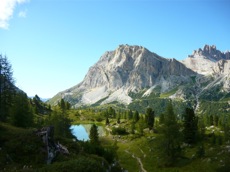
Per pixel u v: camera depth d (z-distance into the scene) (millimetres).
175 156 81000
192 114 95875
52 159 42562
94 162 42938
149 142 106625
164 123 84562
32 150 41906
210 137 99188
